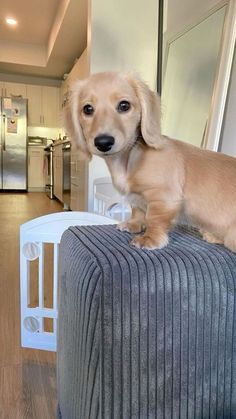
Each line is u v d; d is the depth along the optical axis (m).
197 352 0.60
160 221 0.77
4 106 6.33
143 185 0.78
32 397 1.02
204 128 1.68
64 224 1.15
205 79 1.74
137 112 0.83
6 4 3.85
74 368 0.65
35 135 6.91
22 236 1.17
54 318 1.20
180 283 0.58
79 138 0.92
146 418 0.58
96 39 2.30
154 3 2.30
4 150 6.48
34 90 6.61
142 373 0.57
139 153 0.80
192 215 0.80
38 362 1.20
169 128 2.01
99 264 0.58
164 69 2.15
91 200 2.40
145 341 0.57
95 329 0.55
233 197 0.77
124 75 0.86
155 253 0.64
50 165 5.98
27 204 4.84
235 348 0.63
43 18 4.28
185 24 1.98
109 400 0.56
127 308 0.56
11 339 1.34
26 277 1.20
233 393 0.63
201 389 0.61
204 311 0.60
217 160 0.82
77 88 0.92
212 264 0.62
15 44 5.35
